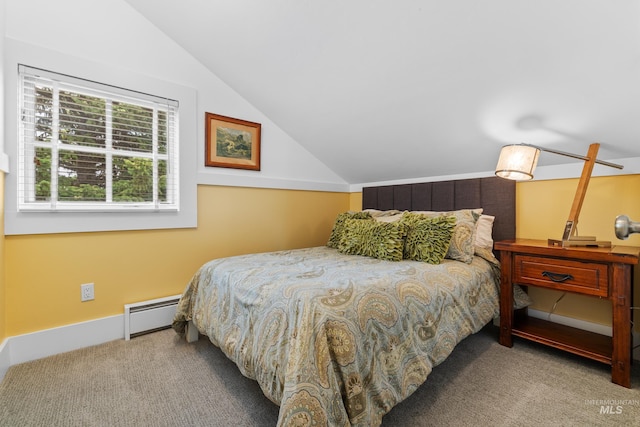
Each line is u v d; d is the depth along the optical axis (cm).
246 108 266
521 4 124
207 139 242
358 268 167
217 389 147
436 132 222
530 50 140
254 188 273
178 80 227
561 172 208
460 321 160
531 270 181
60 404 134
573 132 179
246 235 268
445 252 190
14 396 140
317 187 322
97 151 197
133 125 211
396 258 194
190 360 175
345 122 248
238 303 147
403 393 119
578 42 130
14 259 170
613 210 190
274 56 206
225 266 179
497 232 233
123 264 207
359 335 111
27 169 175
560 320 210
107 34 197
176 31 215
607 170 190
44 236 179
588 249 162
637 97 144
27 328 174
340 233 261
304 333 104
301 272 157
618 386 149
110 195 204
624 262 145
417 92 190
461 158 242
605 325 192
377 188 318
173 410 132
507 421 124
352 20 159
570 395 142
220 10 185
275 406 135
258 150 273
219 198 251
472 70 162
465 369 165
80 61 187
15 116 167
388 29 156
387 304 127
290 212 300
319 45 183
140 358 177
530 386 149
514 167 172
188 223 232
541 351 187
